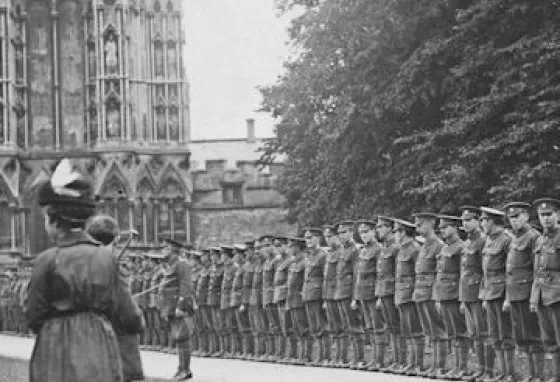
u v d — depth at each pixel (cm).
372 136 4481
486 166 3769
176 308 2744
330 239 2856
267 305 3180
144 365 3136
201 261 3656
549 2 3791
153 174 7056
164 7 7169
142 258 4131
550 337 2114
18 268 6072
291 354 3103
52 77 7231
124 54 7019
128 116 7012
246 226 7338
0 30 6994
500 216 2264
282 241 3216
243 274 3366
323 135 4850
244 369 2833
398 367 2583
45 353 1028
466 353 2380
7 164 6969
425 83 4175
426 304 2441
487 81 4075
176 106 7125
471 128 3850
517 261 2175
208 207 7319
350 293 2772
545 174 3447
